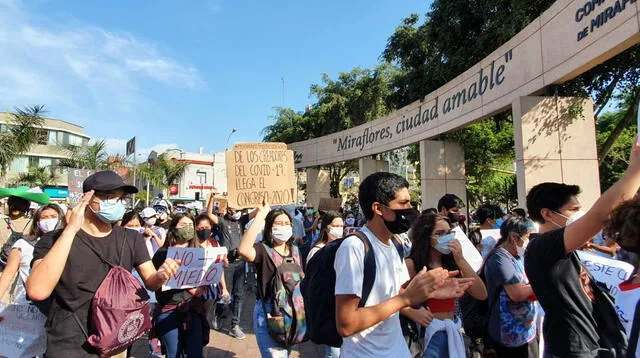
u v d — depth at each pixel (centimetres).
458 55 1341
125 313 270
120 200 291
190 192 5044
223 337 667
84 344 268
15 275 394
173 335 399
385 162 1836
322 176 2302
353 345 232
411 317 308
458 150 1354
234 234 1086
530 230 345
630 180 197
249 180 490
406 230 230
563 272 240
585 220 215
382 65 2889
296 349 628
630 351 172
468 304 393
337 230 491
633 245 187
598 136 1833
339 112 2984
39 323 358
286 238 419
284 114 3444
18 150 1977
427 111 1330
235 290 683
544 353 255
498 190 2731
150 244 660
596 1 655
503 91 932
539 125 820
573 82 1026
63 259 255
